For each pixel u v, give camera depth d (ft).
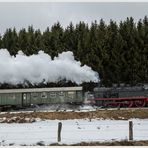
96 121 144.77
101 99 193.98
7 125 134.82
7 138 96.43
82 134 102.73
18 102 204.33
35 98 203.72
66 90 200.95
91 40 290.76
